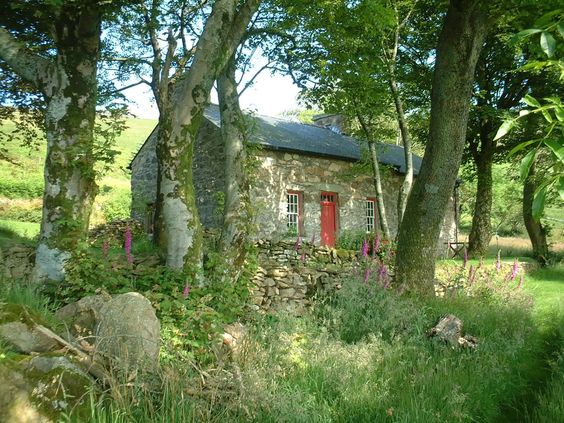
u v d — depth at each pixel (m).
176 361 4.57
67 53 6.96
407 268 9.88
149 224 19.39
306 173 18.02
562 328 7.86
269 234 16.55
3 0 9.43
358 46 12.45
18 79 11.88
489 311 8.57
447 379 5.43
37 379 3.38
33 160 33.91
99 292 5.82
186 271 6.75
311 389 5.16
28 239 13.95
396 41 15.39
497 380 5.67
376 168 16.70
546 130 1.88
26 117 13.29
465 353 6.50
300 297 8.54
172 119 7.03
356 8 11.20
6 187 28.83
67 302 6.04
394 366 5.80
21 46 7.18
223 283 6.88
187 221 6.98
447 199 9.93
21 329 3.85
